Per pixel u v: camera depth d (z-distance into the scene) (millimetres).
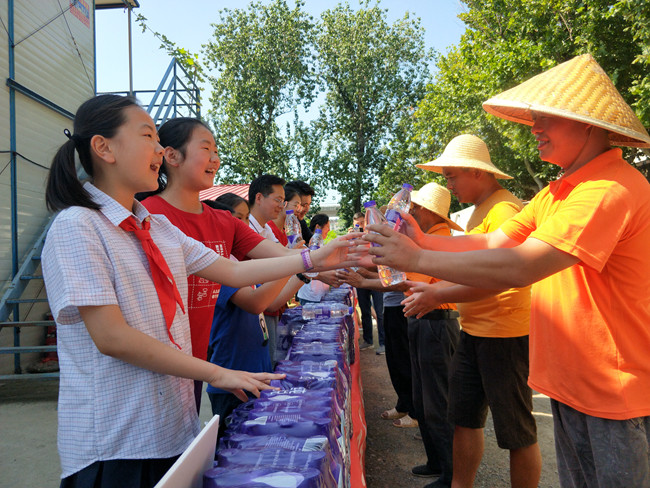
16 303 6020
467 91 17234
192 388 1431
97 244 1180
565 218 1522
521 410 2521
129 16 7496
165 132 2010
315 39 31391
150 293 1283
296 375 1737
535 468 2562
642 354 1565
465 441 2719
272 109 30328
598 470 1597
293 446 1134
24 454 3613
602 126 1549
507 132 13711
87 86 8359
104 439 1186
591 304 1616
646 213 1537
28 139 6719
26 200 6637
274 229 4375
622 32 11062
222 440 1193
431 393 3152
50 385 5805
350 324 3164
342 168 30891
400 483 3334
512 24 13766
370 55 30844
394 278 2762
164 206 1990
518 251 1547
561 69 1755
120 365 1209
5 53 6285
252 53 30047
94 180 1353
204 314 1952
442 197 3531
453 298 2469
